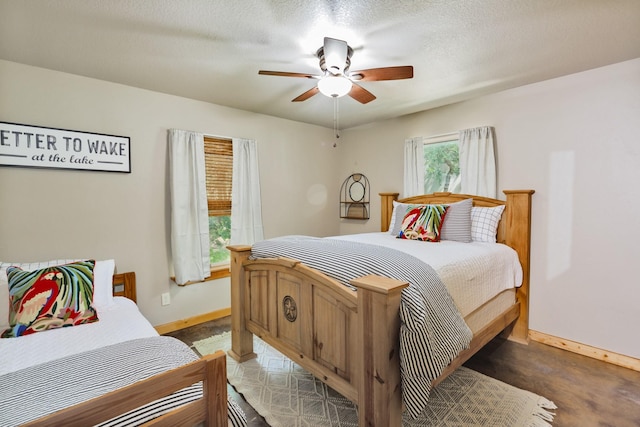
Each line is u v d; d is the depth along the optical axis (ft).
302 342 6.18
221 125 10.74
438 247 7.73
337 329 5.36
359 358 4.78
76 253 8.10
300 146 13.20
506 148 9.47
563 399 6.33
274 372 7.33
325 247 6.59
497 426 5.53
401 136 12.41
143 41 6.34
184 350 4.46
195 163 9.93
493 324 7.34
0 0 4.93
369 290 4.55
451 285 5.83
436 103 10.52
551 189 8.66
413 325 4.41
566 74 8.21
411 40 6.36
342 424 5.64
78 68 7.61
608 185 7.78
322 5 5.18
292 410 6.00
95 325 5.72
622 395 6.47
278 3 5.12
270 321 7.06
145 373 3.64
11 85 7.18
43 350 4.75
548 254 8.75
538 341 8.95
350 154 14.49
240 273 7.80
